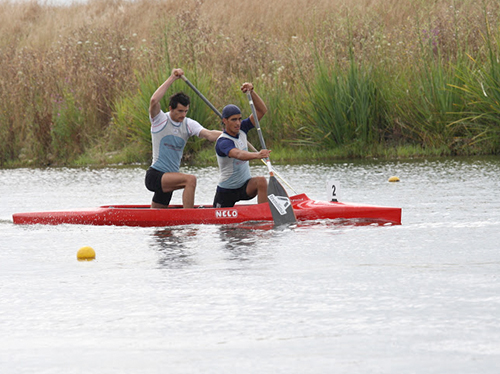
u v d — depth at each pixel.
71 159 61.06
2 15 107.12
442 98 53.94
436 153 52.94
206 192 38.31
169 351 12.84
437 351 12.41
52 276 19.20
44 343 13.48
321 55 61.47
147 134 58.34
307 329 13.81
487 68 53.28
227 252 21.78
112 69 64.69
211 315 14.95
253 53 65.25
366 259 20.03
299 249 21.84
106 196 37.41
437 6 72.44
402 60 58.28
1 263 21.17
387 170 44.69
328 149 56.25
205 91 58.12
